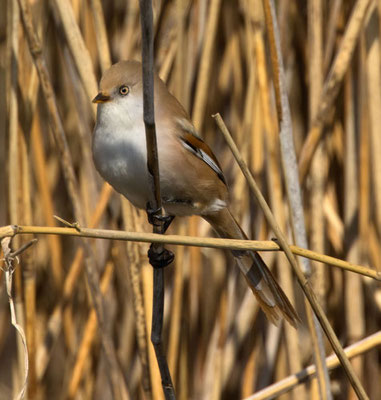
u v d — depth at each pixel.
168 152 6.98
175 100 7.40
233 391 9.39
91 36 8.69
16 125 7.70
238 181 8.80
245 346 9.40
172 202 7.28
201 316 9.34
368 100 8.13
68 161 7.83
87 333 8.24
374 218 8.73
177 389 8.81
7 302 10.54
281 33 8.73
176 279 8.20
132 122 6.91
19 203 7.89
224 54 9.38
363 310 8.73
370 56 8.10
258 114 8.47
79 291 9.57
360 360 8.68
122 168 6.89
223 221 7.62
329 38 8.42
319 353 6.78
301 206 6.90
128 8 8.88
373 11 8.12
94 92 7.43
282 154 6.90
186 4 8.46
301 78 9.05
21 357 8.19
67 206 9.87
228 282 8.98
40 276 9.96
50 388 10.62
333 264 5.25
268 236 8.52
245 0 8.62
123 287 9.60
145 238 5.17
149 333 7.62
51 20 9.32
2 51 10.27
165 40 8.47
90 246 7.91
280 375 8.98
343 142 8.82
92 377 9.22
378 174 8.23
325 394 6.72
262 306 7.08
